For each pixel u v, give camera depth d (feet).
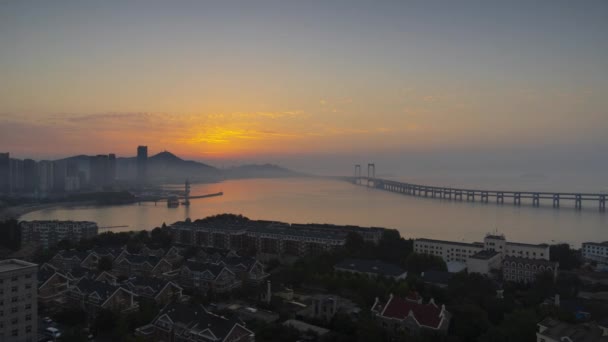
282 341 537.65
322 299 613.93
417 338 494.18
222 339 487.20
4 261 548.31
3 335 503.61
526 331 489.67
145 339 520.42
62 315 606.96
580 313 598.34
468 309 551.59
